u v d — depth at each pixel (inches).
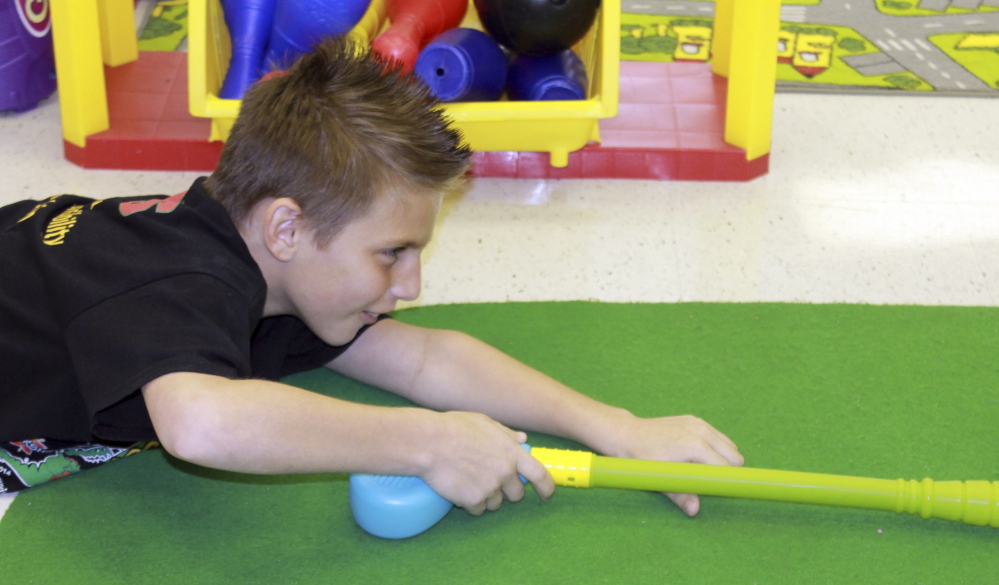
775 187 59.6
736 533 36.0
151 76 66.3
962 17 82.0
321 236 32.0
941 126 66.4
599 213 56.9
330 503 37.1
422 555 34.7
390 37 53.5
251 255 32.9
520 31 54.7
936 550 35.4
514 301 48.9
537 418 39.6
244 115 33.6
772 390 43.0
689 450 37.5
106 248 31.9
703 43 75.8
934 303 49.4
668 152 59.3
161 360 28.7
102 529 35.5
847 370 44.3
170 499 37.0
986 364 44.8
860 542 35.7
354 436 31.4
